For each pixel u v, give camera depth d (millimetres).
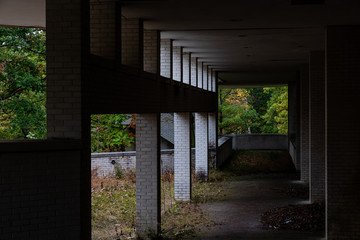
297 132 24797
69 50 6465
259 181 21625
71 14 6461
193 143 32344
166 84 11867
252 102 45094
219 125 38844
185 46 14266
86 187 6578
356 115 10555
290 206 14828
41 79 17938
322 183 15422
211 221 13055
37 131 17469
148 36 11133
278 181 21578
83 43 6527
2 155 5758
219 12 9258
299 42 13758
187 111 14953
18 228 5895
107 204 14594
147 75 9953
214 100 23328
